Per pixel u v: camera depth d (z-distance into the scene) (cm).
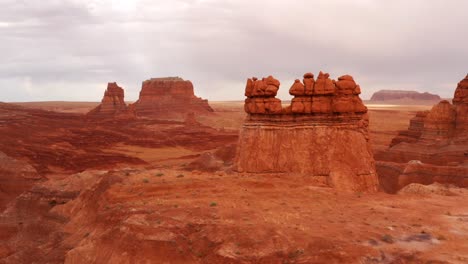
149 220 3089
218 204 3453
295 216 3231
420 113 9588
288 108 4634
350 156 4469
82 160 9812
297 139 4569
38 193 4919
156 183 3953
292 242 2744
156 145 12744
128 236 2920
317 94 4591
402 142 8612
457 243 2803
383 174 6600
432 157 7775
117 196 3741
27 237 4294
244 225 2958
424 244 2775
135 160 10312
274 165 4550
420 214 3391
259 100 4694
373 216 3297
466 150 7762
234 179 4191
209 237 2858
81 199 4400
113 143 12494
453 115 8575
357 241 2775
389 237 2842
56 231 3975
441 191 4784
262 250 2691
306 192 3909
